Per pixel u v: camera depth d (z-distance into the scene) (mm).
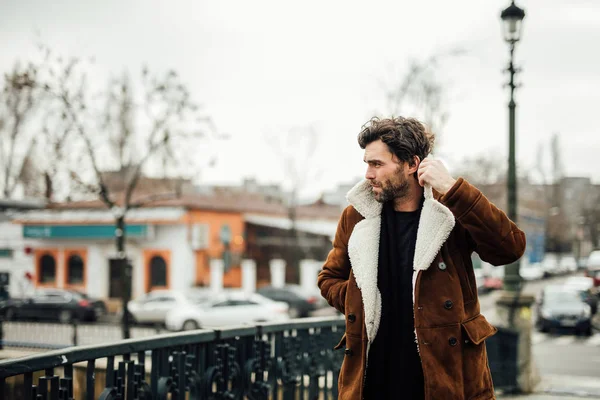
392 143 2561
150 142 19000
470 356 2488
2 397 2549
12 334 20828
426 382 2420
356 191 2623
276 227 42438
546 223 93312
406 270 2562
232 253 39250
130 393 3270
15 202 41250
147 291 36406
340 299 2752
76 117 17750
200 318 24484
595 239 102250
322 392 5938
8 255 38594
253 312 24734
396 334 2564
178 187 20094
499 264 2572
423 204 2547
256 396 4473
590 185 111000
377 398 2574
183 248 36094
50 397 2789
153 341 3400
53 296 29359
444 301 2453
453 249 2559
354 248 2578
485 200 2459
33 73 17250
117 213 18562
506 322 9672
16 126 36000
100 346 3059
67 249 37750
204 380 3895
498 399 8891
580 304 26234
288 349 4910
